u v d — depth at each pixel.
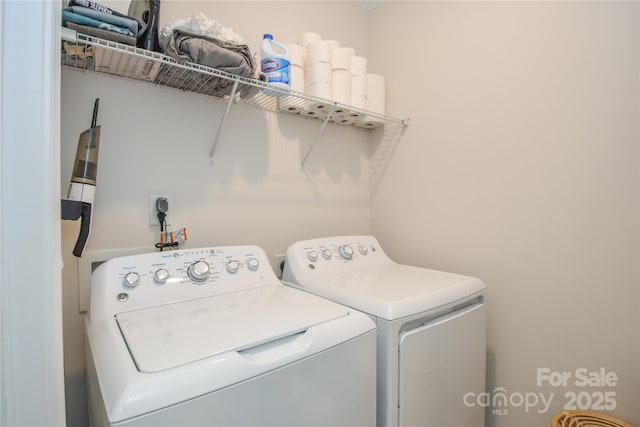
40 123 0.52
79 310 1.13
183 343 0.71
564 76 1.25
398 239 1.89
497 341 1.46
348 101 1.59
